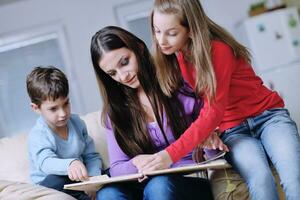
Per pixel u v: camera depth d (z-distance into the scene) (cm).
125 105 158
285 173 132
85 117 212
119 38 147
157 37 143
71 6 461
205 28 140
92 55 151
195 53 140
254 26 397
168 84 156
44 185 161
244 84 151
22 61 466
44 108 173
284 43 394
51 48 467
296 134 142
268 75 390
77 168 152
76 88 460
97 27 461
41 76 173
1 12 460
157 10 140
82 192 167
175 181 133
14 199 135
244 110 151
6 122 461
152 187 129
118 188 137
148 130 157
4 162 198
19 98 464
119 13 462
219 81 141
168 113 155
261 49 395
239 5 456
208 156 146
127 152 155
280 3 427
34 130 180
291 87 386
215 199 144
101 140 201
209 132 139
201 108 151
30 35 463
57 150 177
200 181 149
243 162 137
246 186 141
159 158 134
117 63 147
